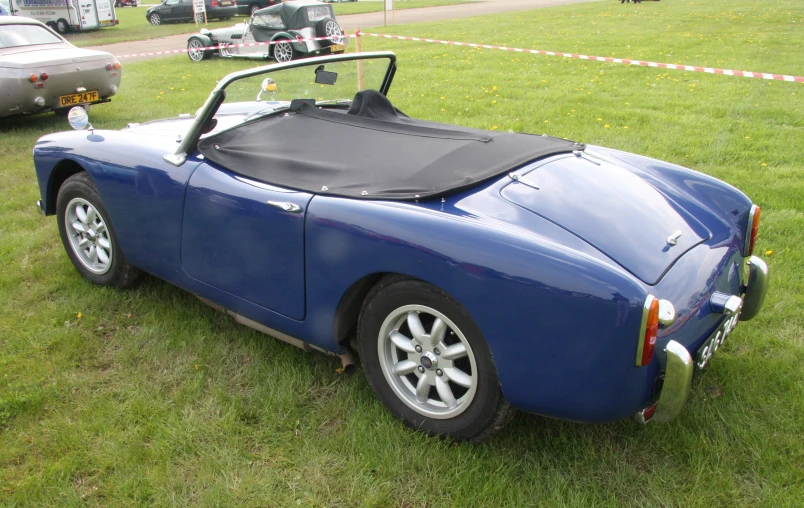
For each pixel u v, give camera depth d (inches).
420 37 668.7
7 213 188.9
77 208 138.0
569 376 77.0
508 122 281.6
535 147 109.4
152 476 87.5
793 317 125.0
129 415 99.7
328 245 93.1
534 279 76.0
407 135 114.6
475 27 767.7
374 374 97.8
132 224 123.3
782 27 663.8
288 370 110.7
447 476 86.6
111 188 124.0
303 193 98.2
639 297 72.1
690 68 258.4
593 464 89.3
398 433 94.7
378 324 94.0
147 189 117.7
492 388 84.7
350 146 111.4
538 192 94.6
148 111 331.3
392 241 86.0
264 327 111.8
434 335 88.7
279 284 102.3
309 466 89.7
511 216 88.3
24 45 306.2
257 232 101.9
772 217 169.2
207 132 117.1
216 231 108.6
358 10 1216.2
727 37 590.2
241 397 104.6
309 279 97.7
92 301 135.1
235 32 547.5
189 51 567.8
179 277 119.5
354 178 99.0
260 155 110.0
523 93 354.6
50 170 137.7
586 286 73.5
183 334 122.4
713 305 87.1
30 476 88.0
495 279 78.1
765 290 103.0
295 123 123.4
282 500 84.1
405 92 361.7
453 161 100.6
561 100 335.6
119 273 135.2
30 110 292.4
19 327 125.9
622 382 75.3
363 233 88.8
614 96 348.8
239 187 104.9
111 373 111.9
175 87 406.6
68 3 857.5
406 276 89.0
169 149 120.1
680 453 90.6
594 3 1180.5
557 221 88.4
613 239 86.8
